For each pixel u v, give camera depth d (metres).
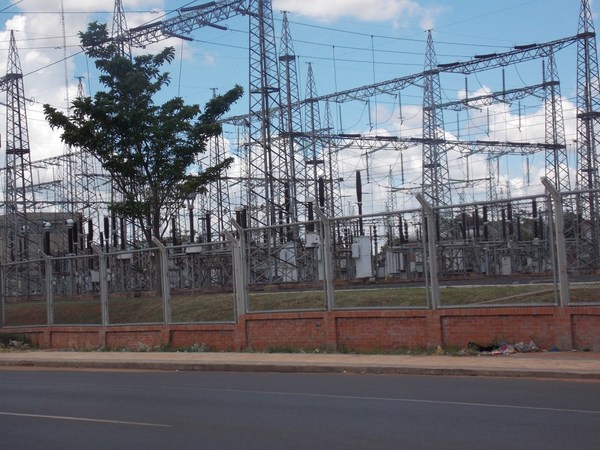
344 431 10.04
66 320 27.00
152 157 30.22
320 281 20.70
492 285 17.97
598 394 12.16
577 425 9.82
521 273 18.39
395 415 11.02
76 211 70.38
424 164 54.25
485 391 12.88
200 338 22.64
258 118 54.56
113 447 9.59
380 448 8.95
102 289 25.38
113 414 12.17
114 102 29.92
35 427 11.23
